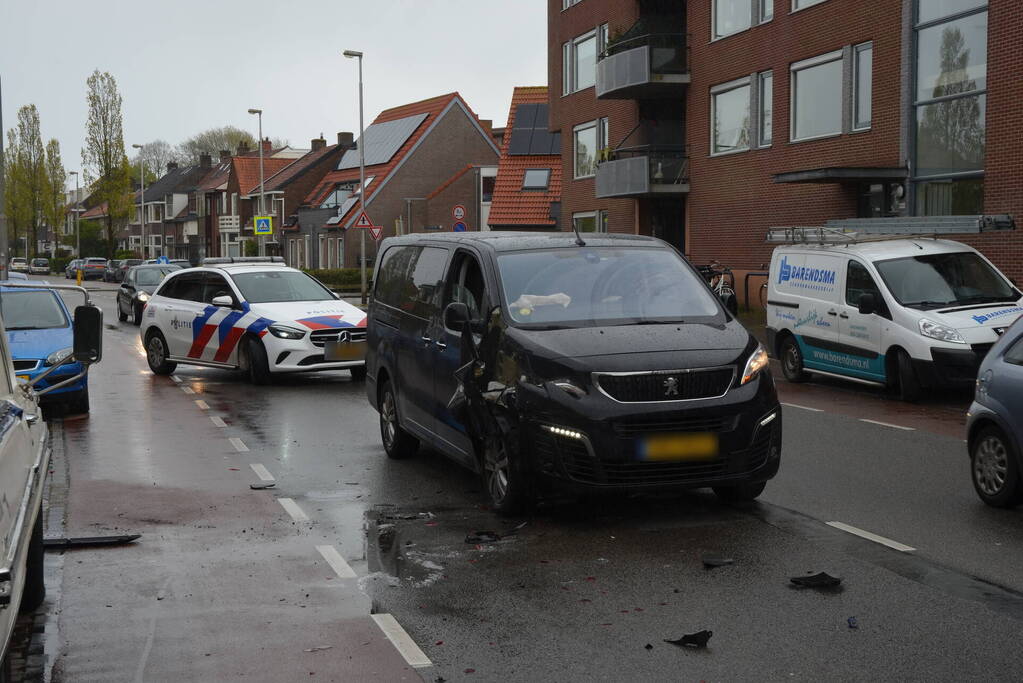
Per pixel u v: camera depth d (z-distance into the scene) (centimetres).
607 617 528
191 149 13338
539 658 475
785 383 1573
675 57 3131
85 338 588
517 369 720
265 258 2580
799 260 1575
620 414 680
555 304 773
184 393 1508
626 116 3525
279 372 1567
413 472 920
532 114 4894
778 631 504
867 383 1523
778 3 2694
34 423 514
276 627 523
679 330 739
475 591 574
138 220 11638
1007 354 758
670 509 755
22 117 9762
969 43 2048
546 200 4588
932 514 736
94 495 837
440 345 848
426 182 6022
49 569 629
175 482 887
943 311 1330
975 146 2048
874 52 2333
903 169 2227
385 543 679
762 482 747
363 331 1597
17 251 11112
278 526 730
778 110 2709
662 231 3428
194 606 558
